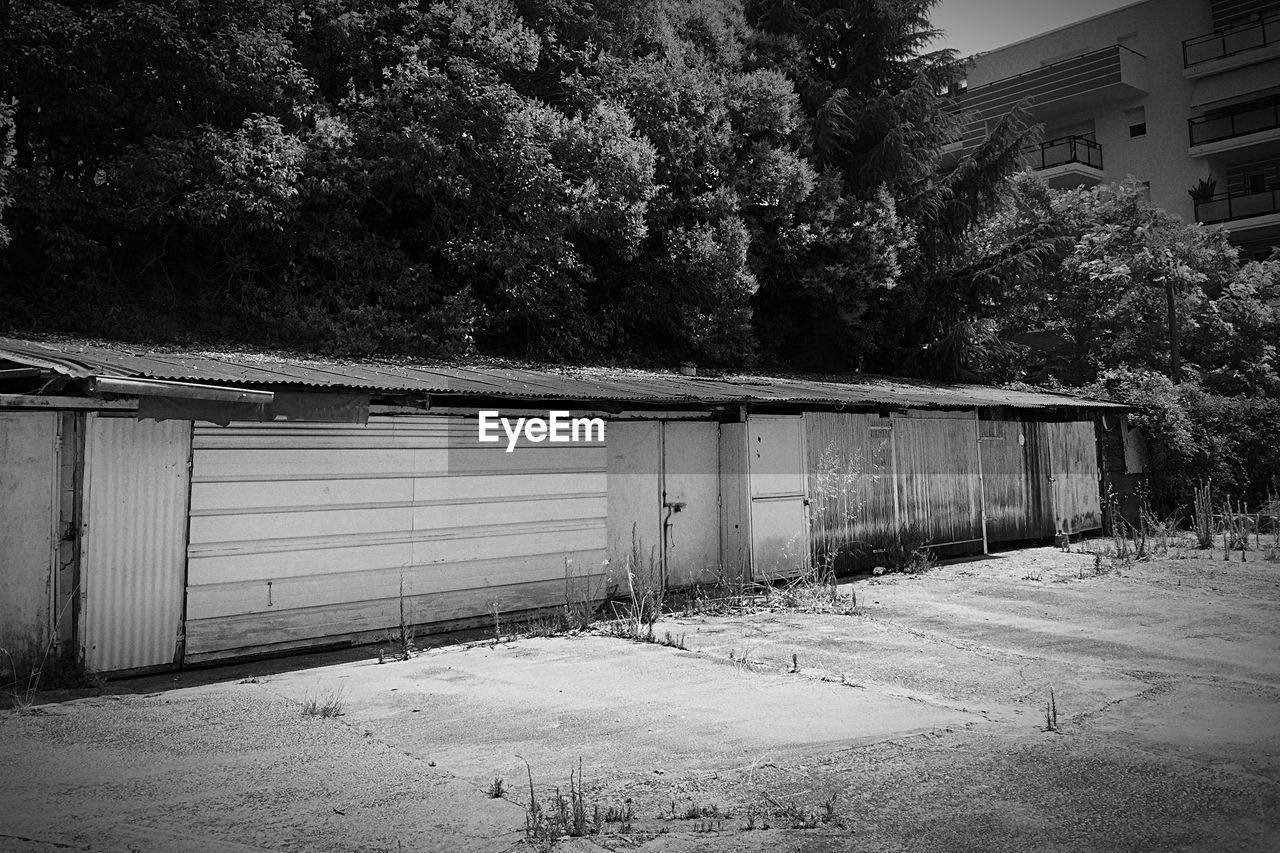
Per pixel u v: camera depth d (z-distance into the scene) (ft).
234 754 14.97
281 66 40.19
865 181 68.18
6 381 20.56
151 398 20.08
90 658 20.68
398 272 43.86
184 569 22.31
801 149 62.28
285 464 24.25
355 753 15.08
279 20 39.99
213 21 38.50
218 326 39.83
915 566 39.99
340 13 43.27
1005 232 82.94
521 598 29.35
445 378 28.66
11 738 15.84
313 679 20.98
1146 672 21.52
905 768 14.44
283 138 38.06
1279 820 12.41
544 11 49.52
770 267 60.39
